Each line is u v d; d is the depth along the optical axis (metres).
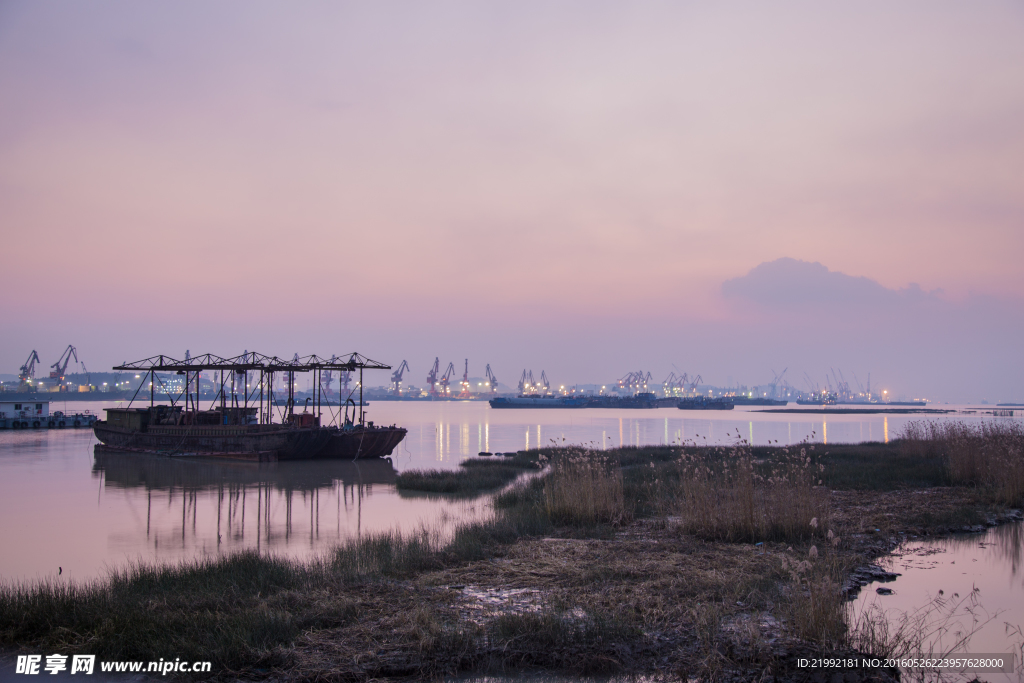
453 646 8.77
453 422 120.06
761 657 8.41
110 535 19.27
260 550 16.97
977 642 9.12
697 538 15.48
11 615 9.84
